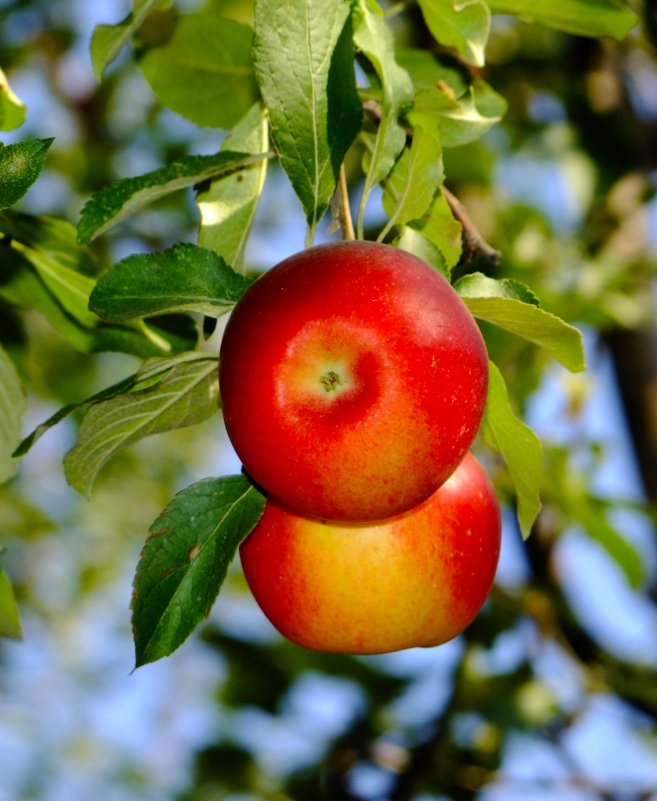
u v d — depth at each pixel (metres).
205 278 0.96
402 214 0.99
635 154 1.61
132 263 0.95
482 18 1.04
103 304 0.94
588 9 1.07
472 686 1.50
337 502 0.95
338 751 1.55
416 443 0.94
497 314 0.97
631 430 1.56
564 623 1.49
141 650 0.95
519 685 1.51
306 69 0.97
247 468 0.96
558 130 1.64
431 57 1.07
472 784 1.47
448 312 0.94
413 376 0.94
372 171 0.98
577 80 1.61
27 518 2.29
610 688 1.50
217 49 1.10
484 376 0.95
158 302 0.95
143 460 2.53
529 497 1.00
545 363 1.37
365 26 0.98
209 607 0.96
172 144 1.76
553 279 1.48
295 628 1.02
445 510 1.01
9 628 1.07
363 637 1.01
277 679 1.59
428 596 1.01
